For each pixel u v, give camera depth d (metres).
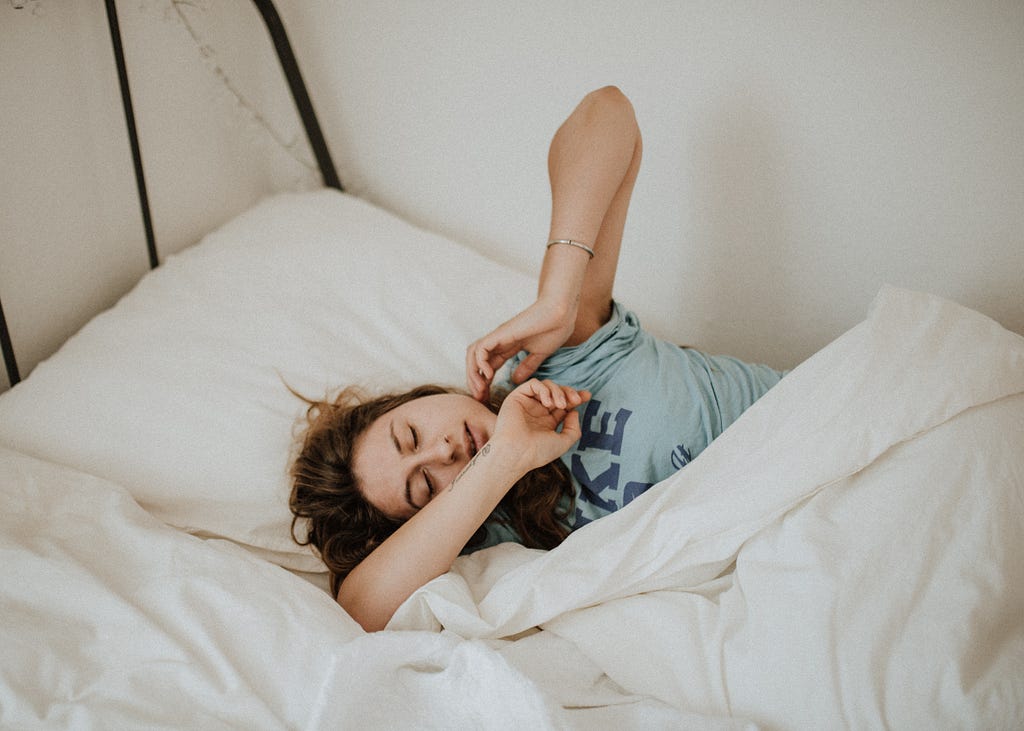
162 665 0.69
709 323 1.41
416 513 0.99
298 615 0.77
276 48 1.39
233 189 1.54
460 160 1.45
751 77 1.19
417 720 0.72
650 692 0.76
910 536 0.76
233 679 0.69
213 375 1.08
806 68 1.15
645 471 0.99
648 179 1.32
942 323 0.90
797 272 1.31
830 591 0.74
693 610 0.80
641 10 1.20
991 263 1.19
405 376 1.16
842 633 0.72
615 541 0.84
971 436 0.81
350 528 0.99
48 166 1.15
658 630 0.79
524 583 0.81
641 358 1.05
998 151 1.11
